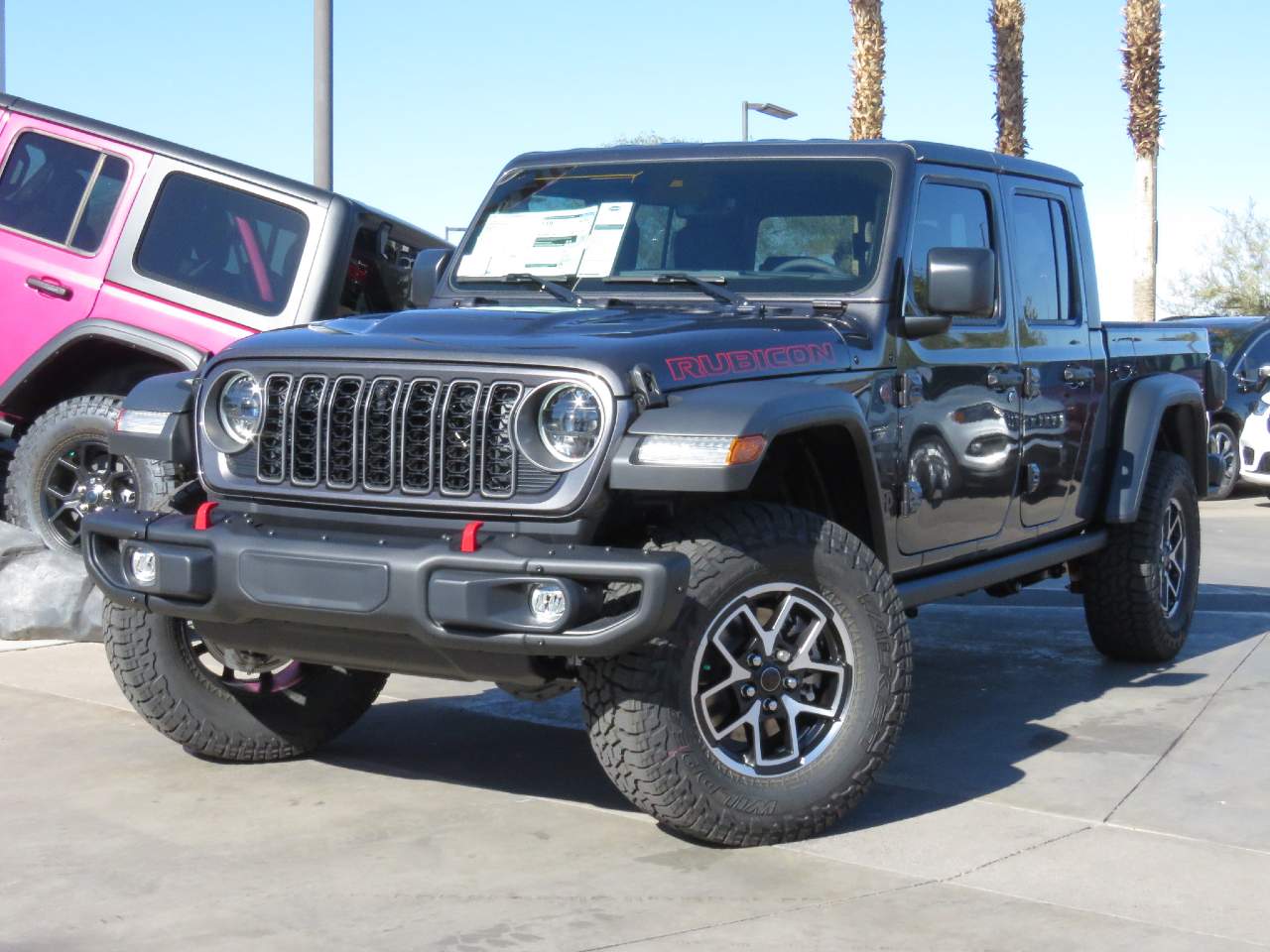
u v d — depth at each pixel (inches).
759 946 132.6
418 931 135.3
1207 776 190.1
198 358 277.6
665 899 143.9
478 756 196.2
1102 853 159.8
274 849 157.6
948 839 163.8
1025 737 210.2
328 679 192.4
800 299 189.8
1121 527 252.5
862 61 768.3
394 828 165.0
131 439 173.8
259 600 155.6
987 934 136.3
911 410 190.5
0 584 257.1
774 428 151.3
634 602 147.3
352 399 159.5
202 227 283.4
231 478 165.8
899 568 191.6
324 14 414.0
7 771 183.9
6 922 136.4
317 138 418.3
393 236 314.7
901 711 165.3
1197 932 137.6
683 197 202.4
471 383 154.2
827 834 164.7
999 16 805.9
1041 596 333.7
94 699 217.5
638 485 147.3
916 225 196.2
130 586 166.4
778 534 158.1
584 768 191.5
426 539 153.9
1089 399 240.5
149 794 175.9
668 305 191.0
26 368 285.0
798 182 199.5
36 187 290.7
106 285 282.8
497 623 145.7
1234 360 594.9
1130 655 261.3
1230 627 298.8
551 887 147.1
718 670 160.9
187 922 136.9
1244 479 545.3
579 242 203.8
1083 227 247.3
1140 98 842.8
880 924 138.2
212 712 184.5
